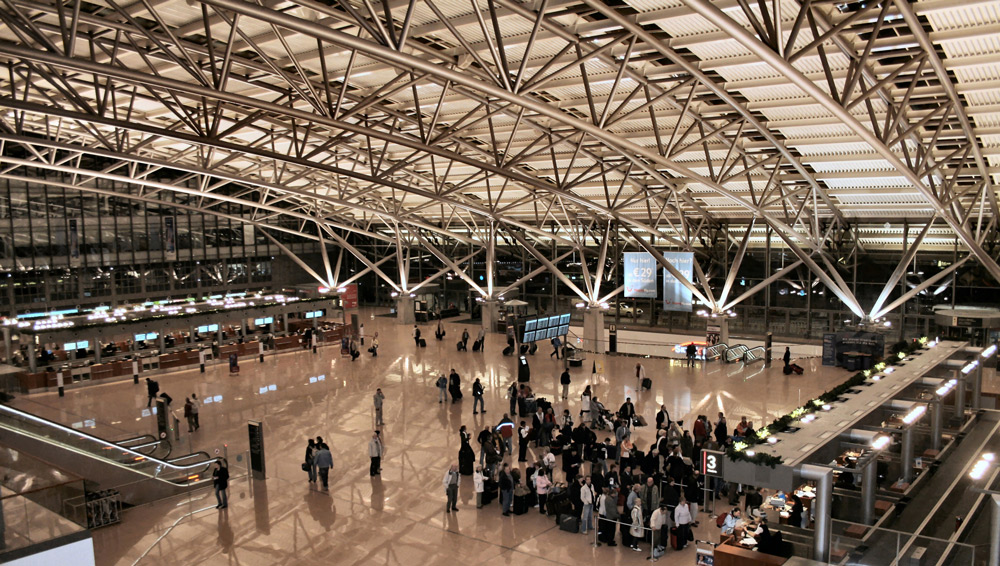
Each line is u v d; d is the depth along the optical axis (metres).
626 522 18.67
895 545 14.92
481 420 29.25
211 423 29.58
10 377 30.69
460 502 21.23
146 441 25.34
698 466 21.83
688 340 48.72
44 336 37.34
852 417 18.28
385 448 26.02
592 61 23.11
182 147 41.97
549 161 37.81
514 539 18.70
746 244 42.94
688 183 39.00
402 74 24.20
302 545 18.53
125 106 33.28
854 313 44.47
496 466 22.31
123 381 37.81
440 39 22.66
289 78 22.02
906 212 40.91
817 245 41.25
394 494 21.81
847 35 19.66
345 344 43.34
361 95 29.56
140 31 19.16
